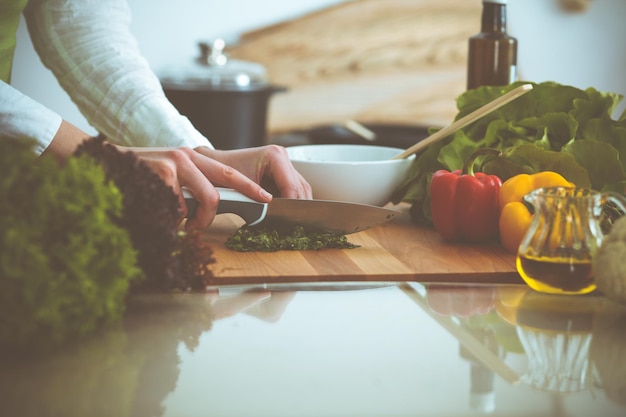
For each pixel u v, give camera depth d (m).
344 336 0.93
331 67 3.70
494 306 1.05
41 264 0.77
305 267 1.25
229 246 1.36
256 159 1.48
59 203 0.80
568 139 1.52
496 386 0.80
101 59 1.76
